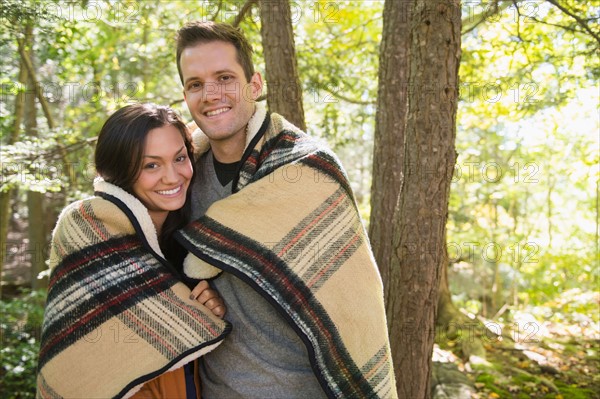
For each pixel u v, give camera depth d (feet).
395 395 5.58
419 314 7.13
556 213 30.86
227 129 5.43
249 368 5.26
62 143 16.80
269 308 5.24
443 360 13.93
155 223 5.58
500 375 13.23
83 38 16.96
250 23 14.28
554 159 23.18
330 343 5.12
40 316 18.45
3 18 11.81
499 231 28.43
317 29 17.79
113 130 5.08
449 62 6.58
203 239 5.24
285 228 5.17
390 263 7.38
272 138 5.52
